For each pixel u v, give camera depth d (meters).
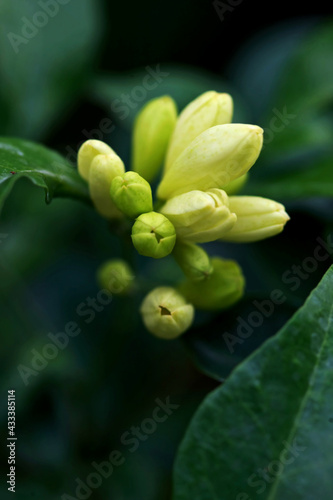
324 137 0.26
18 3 0.27
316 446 0.21
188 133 0.23
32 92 0.27
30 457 0.26
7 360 0.27
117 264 0.24
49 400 0.27
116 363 0.26
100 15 0.28
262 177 0.26
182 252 0.22
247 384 0.21
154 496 0.26
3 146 0.22
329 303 0.21
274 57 0.29
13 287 0.28
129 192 0.22
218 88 0.28
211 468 0.21
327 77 0.28
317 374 0.21
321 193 0.25
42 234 0.28
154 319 0.22
